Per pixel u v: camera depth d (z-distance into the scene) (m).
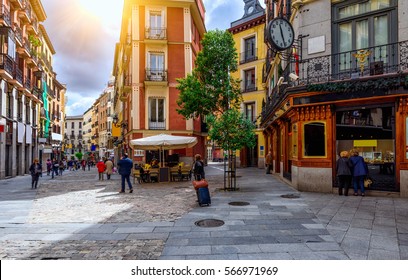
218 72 18.23
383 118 9.84
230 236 5.55
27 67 28.20
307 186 10.99
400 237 5.38
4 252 4.88
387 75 9.20
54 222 6.90
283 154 15.29
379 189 9.72
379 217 6.84
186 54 23.92
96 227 6.39
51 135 40.41
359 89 9.69
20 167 25.38
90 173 29.05
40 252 4.87
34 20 29.97
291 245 5.00
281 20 11.22
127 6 24.78
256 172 22.06
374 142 9.95
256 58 28.91
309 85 10.53
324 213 7.33
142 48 23.41
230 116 11.31
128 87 24.12
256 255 4.57
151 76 23.31
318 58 10.95
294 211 7.61
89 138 84.50
